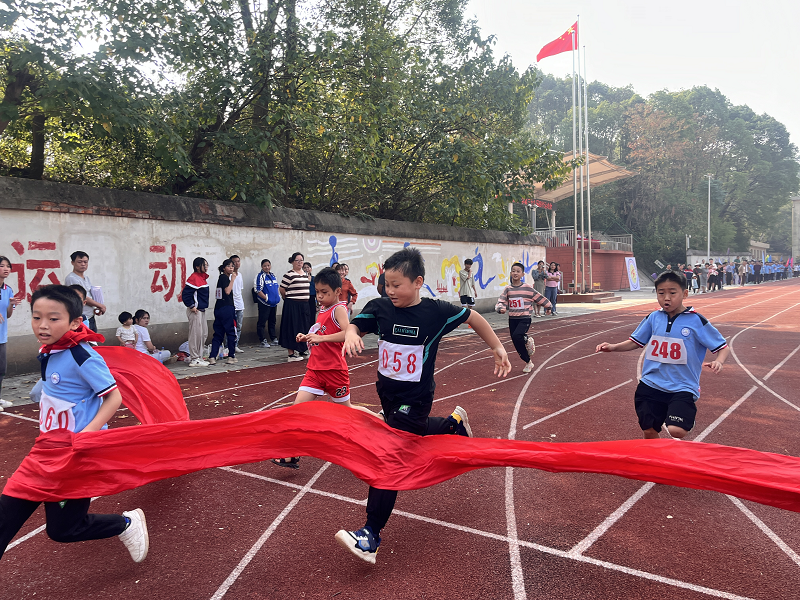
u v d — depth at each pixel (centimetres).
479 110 1516
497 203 1577
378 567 285
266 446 289
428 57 1514
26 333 798
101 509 360
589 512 353
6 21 781
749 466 256
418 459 288
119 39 864
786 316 1658
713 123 6091
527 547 306
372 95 1243
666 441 275
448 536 320
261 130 1168
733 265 4134
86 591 265
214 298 1051
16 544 316
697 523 336
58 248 831
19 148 1081
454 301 1666
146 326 912
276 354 1010
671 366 398
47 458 245
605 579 272
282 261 1174
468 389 729
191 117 1013
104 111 826
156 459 270
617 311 1972
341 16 1200
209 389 710
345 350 281
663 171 5109
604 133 5506
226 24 995
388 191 1544
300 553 301
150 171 1109
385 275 293
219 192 1169
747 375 805
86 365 259
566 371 860
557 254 3338
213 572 282
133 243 923
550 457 279
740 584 266
